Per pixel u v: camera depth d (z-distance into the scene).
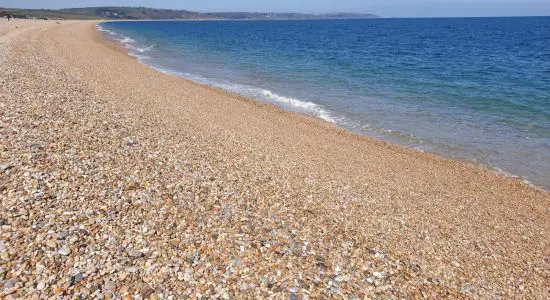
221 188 8.37
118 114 12.81
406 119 18.22
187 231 6.45
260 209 7.73
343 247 6.91
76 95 14.30
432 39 71.75
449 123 17.64
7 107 10.63
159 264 5.53
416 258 7.08
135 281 5.14
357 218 8.23
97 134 10.15
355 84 26.22
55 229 5.81
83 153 8.65
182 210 7.08
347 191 9.77
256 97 21.83
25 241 5.43
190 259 5.76
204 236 6.40
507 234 8.85
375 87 25.27
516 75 30.83
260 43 60.75
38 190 6.71
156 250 5.82
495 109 20.02
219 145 11.79
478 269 7.18
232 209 7.49
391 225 8.24
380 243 7.34
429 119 18.25
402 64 36.69
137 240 5.97
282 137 14.44
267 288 5.45
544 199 11.03
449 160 13.59
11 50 24.33
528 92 24.05
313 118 17.97
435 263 7.06
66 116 11.09
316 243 6.85
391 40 69.62
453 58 42.31
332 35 85.44
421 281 6.38
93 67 24.28
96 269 5.21
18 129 9.20
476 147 14.83
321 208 8.37
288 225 7.30
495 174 12.57
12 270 4.91
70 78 18.05
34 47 28.70
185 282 5.28
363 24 171.50
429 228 8.48
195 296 5.05
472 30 103.06
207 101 19.34
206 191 8.06
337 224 7.75
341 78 28.45
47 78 16.66
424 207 9.66
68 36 47.78
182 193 7.74
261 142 13.22
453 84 26.64
